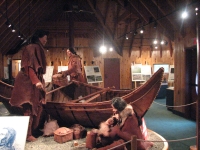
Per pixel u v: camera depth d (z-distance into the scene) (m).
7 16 6.66
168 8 6.70
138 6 7.96
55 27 11.05
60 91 5.36
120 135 2.83
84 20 11.59
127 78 13.12
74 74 5.46
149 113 7.63
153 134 4.07
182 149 4.34
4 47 9.74
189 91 6.89
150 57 12.91
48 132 3.83
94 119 3.88
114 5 9.84
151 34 11.48
